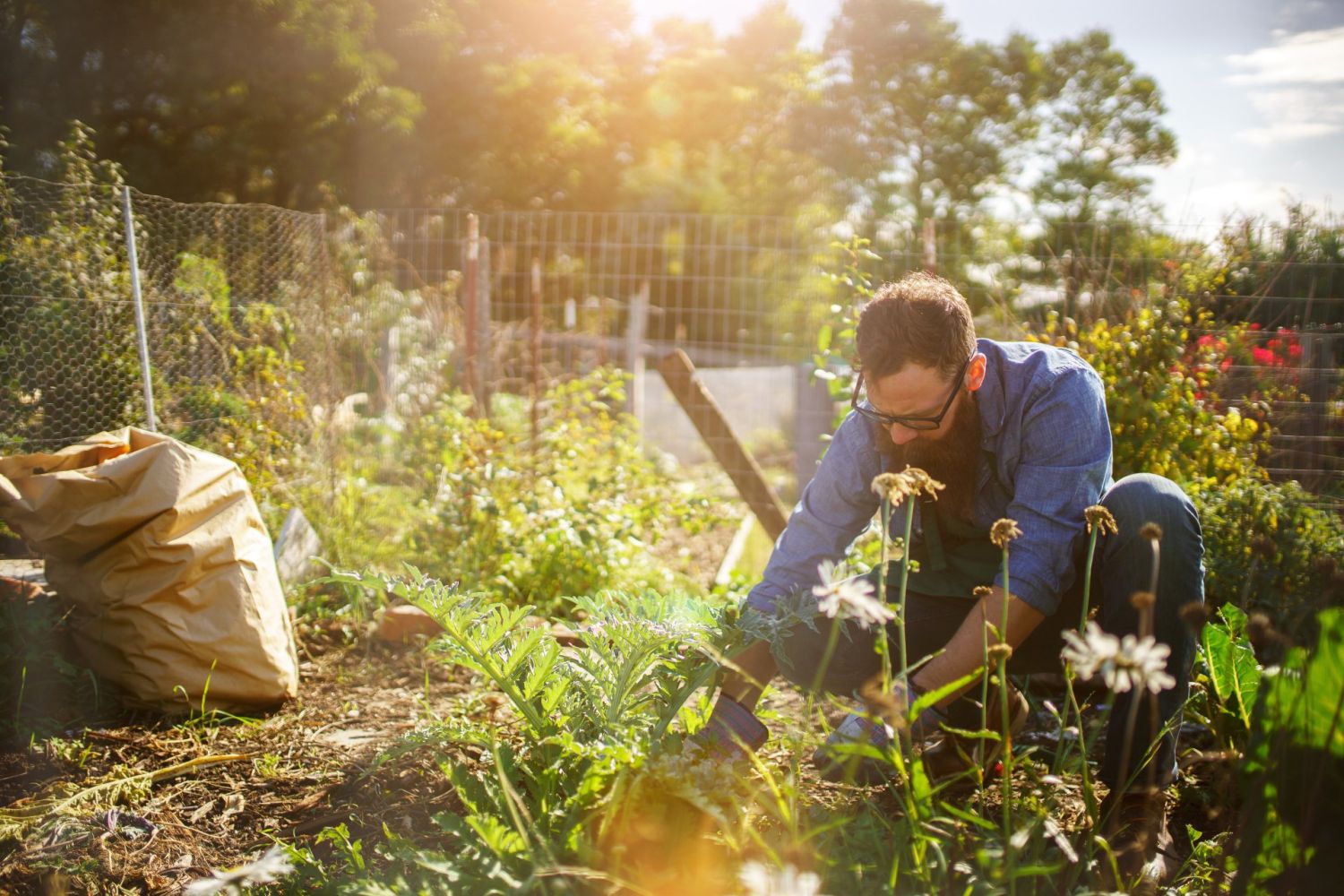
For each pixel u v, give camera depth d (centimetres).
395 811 231
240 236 521
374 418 760
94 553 301
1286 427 462
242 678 301
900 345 188
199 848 220
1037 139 3031
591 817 167
